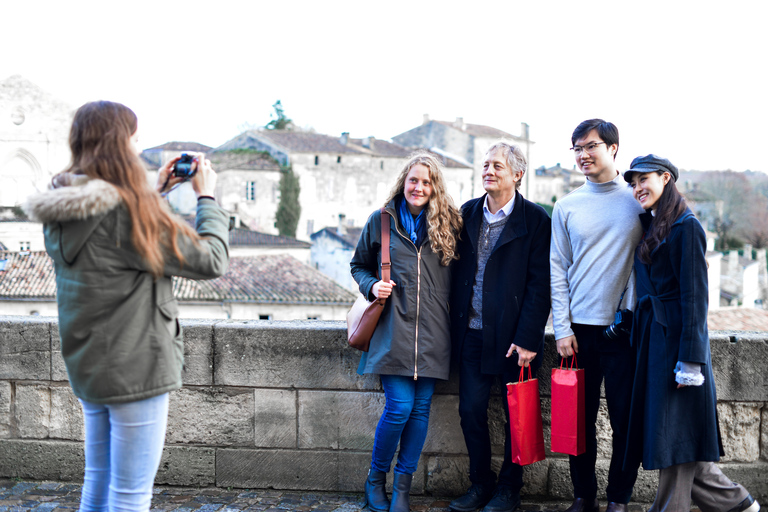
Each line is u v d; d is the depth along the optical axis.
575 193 3.29
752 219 67.69
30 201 2.14
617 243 3.16
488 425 3.78
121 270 2.25
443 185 3.37
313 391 3.85
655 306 3.00
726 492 3.13
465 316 3.43
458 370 3.77
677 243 2.93
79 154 2.28
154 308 2.33
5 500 3.62
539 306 3.30
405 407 3.40
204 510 3.58
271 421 3.87
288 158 57.12
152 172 44.97
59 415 3.91
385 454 3.50
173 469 3.92
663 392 2.97
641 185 3.02
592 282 3.20
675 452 2.97
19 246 41.34
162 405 2.40
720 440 3.10
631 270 3.18
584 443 3.33
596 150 3.16
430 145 70.12
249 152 57.88
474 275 3.41
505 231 3.32
